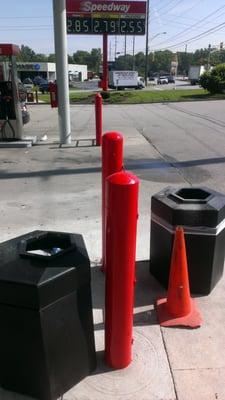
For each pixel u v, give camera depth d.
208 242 3.18
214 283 3.41
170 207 3.17
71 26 29.81
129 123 14.88
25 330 2.13
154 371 2.56
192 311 3.09
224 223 3.28
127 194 2.14
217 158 8.60
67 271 2.13
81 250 2.32
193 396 2.39
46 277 2.07
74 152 9.18
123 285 2.32
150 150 9.56
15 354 2.23
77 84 64.31
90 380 2.47
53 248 2.49
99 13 29.69
